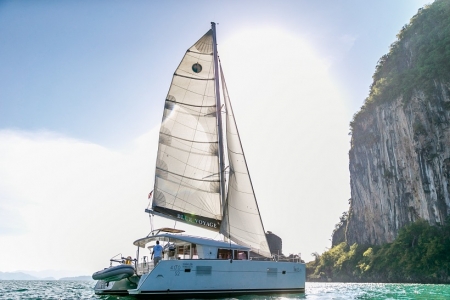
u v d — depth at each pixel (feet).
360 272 317.83
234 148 75.15
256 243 70.74
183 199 73.77
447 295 82.12
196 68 79.61
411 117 331.36
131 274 60.18
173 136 76.38
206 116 77.77
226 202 71.31
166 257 67.77
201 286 57.41
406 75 353.72
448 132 295.89
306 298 63.26
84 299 62.13
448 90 301.63
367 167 403.54
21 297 77.97
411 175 327.67
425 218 304.71
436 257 241.76
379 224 373.40
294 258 70.28
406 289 117.29
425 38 352.49
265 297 61.11
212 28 82.23
